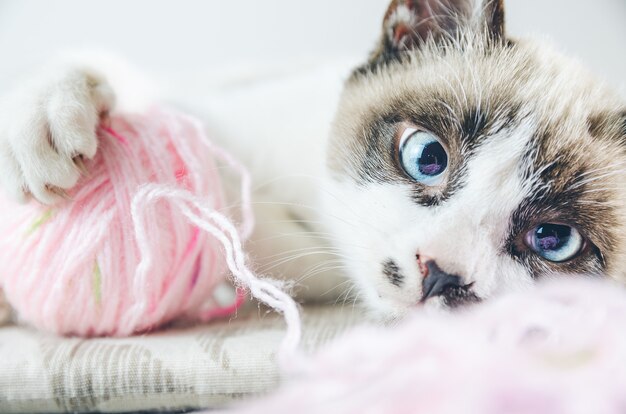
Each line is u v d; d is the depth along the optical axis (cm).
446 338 18
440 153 25
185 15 47
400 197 25
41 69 24
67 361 21
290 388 18
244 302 25
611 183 24
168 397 21
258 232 27
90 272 22
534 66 27
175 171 23
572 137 24
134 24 46
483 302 23
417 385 17
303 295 28
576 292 20
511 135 24
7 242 22
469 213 24
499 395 17
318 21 47
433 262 23
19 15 44
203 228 22
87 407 21
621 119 25
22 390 21
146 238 22
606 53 34
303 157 30
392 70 28
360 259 25
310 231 28
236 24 47
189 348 21
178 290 23
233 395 20
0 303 24
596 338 18
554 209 24
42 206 22
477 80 26
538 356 18
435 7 28
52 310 22
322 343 21
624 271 24
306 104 31
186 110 31
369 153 26
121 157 22
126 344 22
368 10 43
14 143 22
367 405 17
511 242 24
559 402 17
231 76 39
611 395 17
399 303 24
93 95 23
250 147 31
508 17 29
